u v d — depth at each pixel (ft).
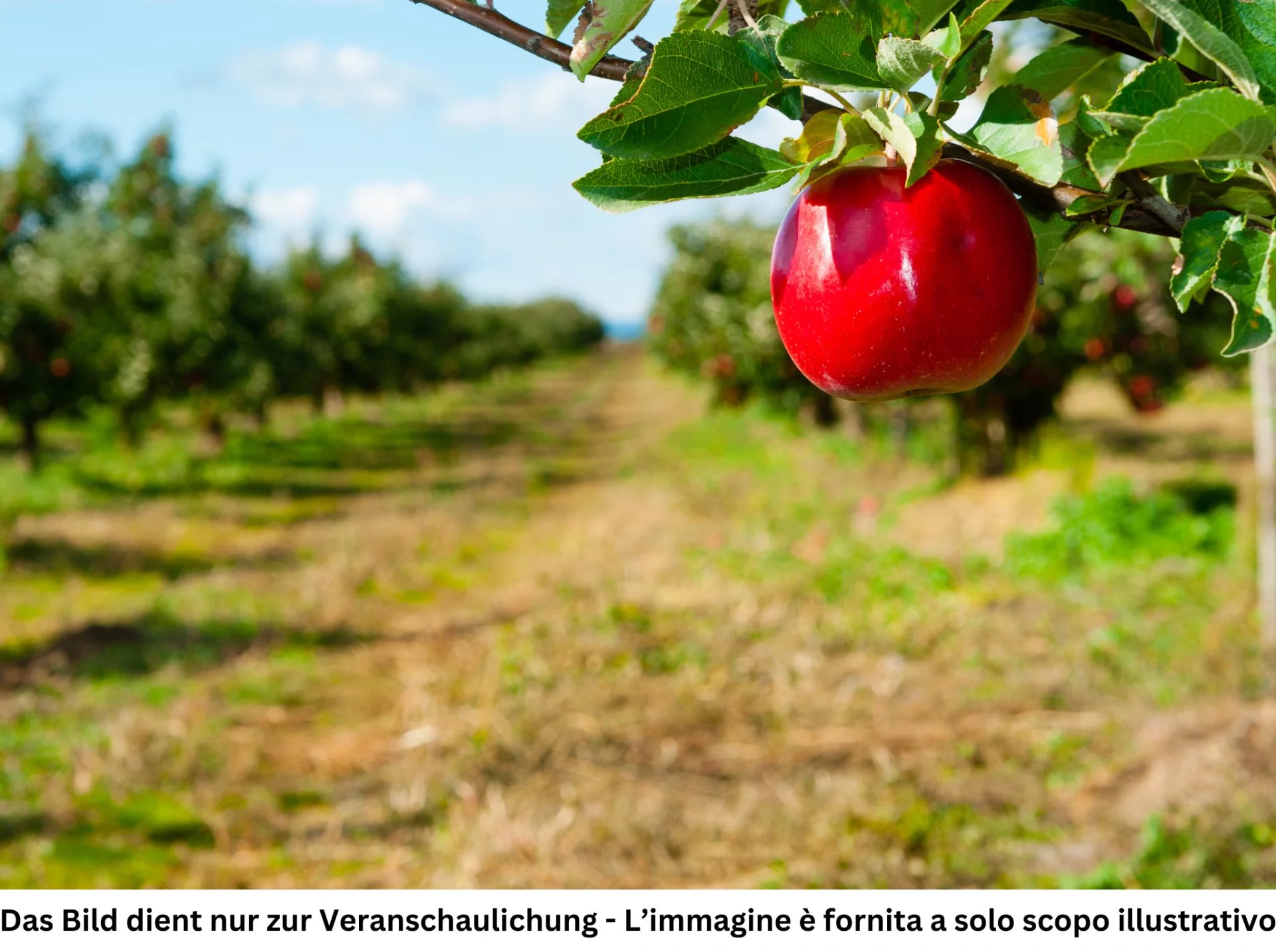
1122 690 19.57
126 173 65.98
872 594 26.86
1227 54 2.48
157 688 22.53
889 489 44.11
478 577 35.12
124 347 51.72
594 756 18.12
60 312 46.65
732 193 2.82
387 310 86.74
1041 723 18.42
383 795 17.43
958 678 20.95
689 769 17.65
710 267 48.32
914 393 3.29
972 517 34.94
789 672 21.65
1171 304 23.68
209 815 16.39
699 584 29.58
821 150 2.86
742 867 14.24
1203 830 13.57
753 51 2.75
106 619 28.30
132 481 51.31
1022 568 28.07
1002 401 36.47
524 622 25.68
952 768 16.88
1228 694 18.66
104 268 49.83
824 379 3.28
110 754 18.22
